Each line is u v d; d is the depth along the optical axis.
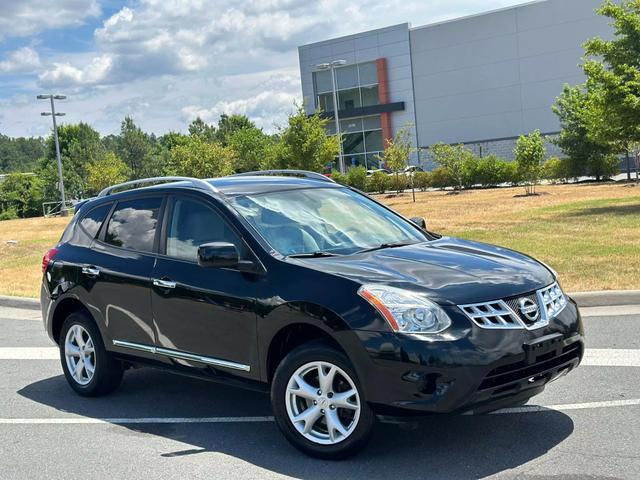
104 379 6.50
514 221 19.11
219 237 5.52
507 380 4.38
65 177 83.44
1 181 80.19
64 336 6.80
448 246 5.57
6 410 6.41
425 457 4.65
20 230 31.28
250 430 5.48
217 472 4.65
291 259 5.06
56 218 41.03
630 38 20.17
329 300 4.60
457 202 29.17
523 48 52.81
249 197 5.80
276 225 5.49
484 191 36.50
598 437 4.82
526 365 4.41
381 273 4.73
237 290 5.14
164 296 5.68
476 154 55.50
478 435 4.99
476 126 55.44
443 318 4.35
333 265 4.90
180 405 6.28
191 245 5.71
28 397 6.81
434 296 4.44
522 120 53.59
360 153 60.28
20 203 76.69
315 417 4.73
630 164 45.09
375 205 6.37
